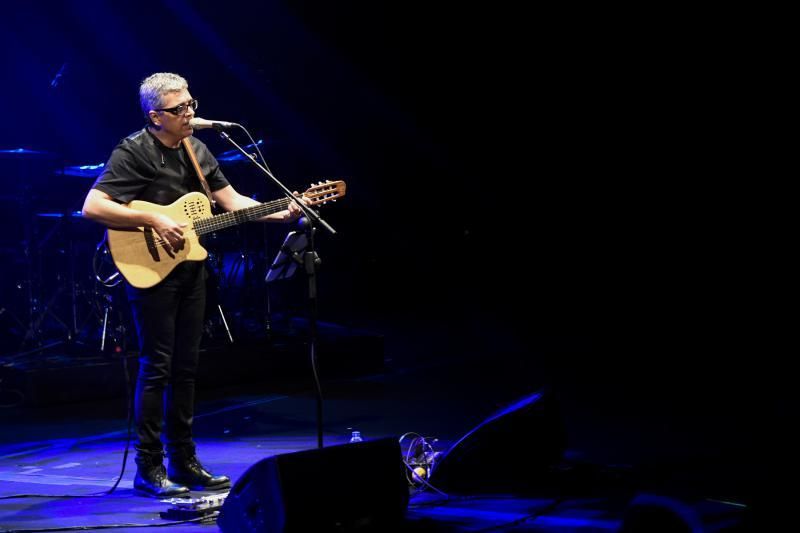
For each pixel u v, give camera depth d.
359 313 22.86
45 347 15.35
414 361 16.61
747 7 19.73
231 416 12.41
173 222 7.91
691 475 8.27
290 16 21.98
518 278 25.41
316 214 7.88
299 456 6.30
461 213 25.22
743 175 21.58
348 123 23.39
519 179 24.44
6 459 10.25
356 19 22.48
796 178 20.95
